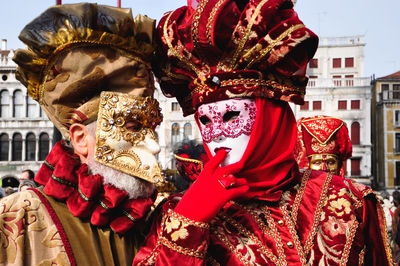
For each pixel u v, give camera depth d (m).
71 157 1.21
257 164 1.20
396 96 25.61
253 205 1.20
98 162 1.18
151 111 1.24
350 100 23.41
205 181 1.06
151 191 1.25
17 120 21.16
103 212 1.16
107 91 1.19
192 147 2.00
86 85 1.17
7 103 21.25
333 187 1.28
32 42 1.14
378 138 26.39
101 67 1.16
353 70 24.84
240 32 1.13
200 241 1.03
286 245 1.13
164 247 1.04
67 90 1.17
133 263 1.13
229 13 1.14
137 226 1.26
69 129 1.22
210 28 1.13
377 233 1.30
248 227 1.15
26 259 1.11
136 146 1.21
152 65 1.31
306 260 1.12
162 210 1.21
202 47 1.17
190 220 1.03
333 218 1.21
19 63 1.17
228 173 1.08
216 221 1.17
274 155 1.22
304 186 1.27
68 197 1.18
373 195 1.29
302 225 1.18
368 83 23.39
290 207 1.21
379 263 1.29
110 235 1.20
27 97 21.31
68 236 1.15
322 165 2.03
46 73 1.18
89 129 1.20
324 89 23.56
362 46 24.86
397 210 4.22
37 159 21.05
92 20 1.13
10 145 21.08
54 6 1.16
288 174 1.25
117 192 1.17
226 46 1.16
